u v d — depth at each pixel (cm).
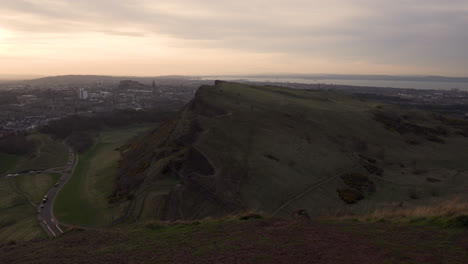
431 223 1095
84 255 1019
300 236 1031
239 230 1135
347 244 938
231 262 850
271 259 852
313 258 845
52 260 1001
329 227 1127
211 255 911
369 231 1053
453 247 879
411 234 998
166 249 998
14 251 1159
